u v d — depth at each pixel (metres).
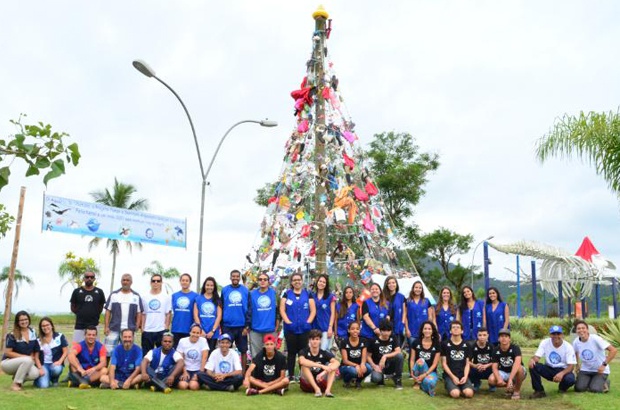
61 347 9.48
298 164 13.10
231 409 7.53
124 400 7.95
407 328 10.44
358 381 9.56
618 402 8.09
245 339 10.05
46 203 13.97
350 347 9.67
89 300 10.09
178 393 8.73
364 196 13.00
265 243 12.77
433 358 9.38
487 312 10.24
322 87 13.63
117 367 9.23
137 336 19.67
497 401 8.58
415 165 31.41
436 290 36.09
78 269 37.22
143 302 10.07
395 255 13.34
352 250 13.34
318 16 14.09
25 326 9.06
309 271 12.55
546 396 8.93
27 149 3.27
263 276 10.05
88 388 9.02
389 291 10.53
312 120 13.44
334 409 7.64
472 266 31.33
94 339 9.42
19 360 8.81
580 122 14.48
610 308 28.42
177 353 9.20
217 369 9.17
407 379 10.51
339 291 12.63
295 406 7.81
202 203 15.07
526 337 21.20
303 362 8.98
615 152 14.06
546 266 30.41
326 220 12.64
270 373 8.92
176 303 9.90
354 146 13.55
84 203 14.88
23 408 7.25
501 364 9.21
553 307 35.59
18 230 11.35
